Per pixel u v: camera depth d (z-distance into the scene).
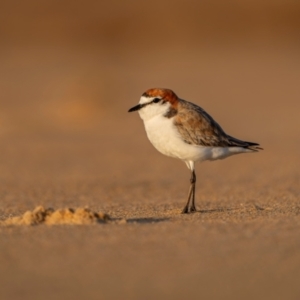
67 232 7.87
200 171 16.69
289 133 22.27
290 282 6.05
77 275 6.31
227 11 51.06
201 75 36.69
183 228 8.08
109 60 41.47
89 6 51.62
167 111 9.62
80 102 26.69
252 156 18.50
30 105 27.69
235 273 6.30
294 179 14.70
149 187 14.70
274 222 8.48
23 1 51.91
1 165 17.66
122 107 27.27
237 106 28.36
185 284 6.03
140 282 6.09
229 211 9.96
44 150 19.97
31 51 43.97
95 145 20.91
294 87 33.12
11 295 5.82
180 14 50.47
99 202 12.60
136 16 50.16
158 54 43.88
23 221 8.51
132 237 7.60
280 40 46.84
